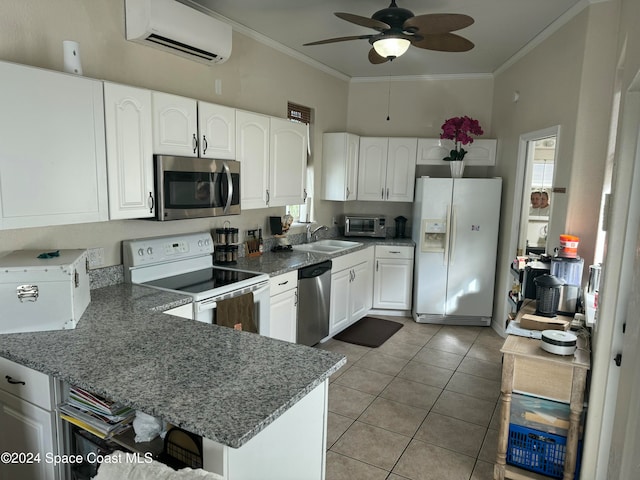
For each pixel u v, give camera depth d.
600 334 2.07
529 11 3.20
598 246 3.06
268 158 3.60
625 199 1.94
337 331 4.43
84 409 1.72
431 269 4.84
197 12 2.84
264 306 3.19
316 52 4.39
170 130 2.70
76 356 1.74
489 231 4.67
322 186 5.13
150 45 2.81
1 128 1.85
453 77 5.23
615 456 1.36
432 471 2.46
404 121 5.45
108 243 2.75
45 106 2.01
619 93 2.89
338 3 3.13
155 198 2.64
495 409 3.13
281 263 3.63
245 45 3.72
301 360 1.76
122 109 2.37
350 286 4.60
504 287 4.53
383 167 5.22
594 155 3.04
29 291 1.95
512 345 2.38
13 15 2.14
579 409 2.19
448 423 2.94
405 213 5.64
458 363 3.89
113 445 1.72
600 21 2.93
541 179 5.16
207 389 1.50
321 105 4.96
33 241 2.33
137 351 1.80
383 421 2.95
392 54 2.72
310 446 1.68
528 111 4.03
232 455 1.28
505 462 2.38
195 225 3.41
